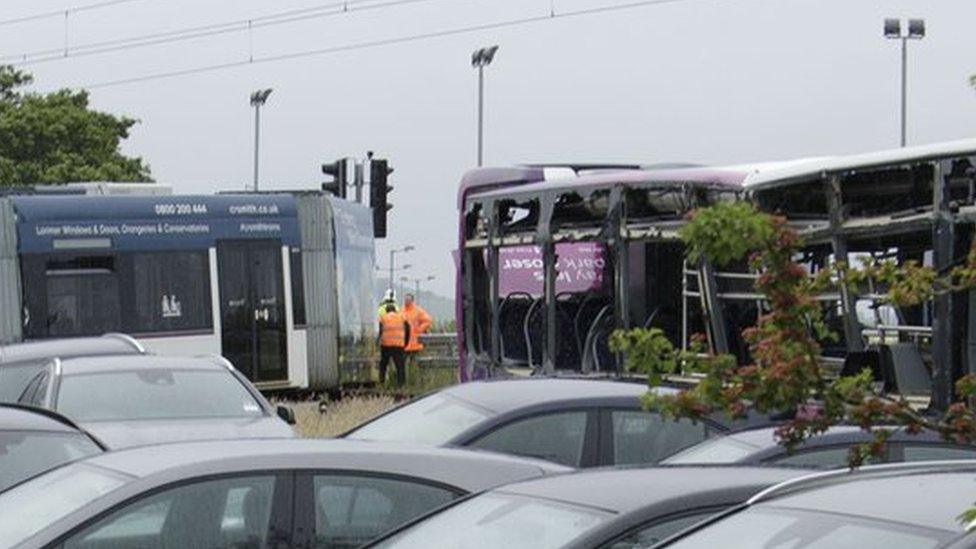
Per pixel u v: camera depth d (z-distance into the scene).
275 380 40.47
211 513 10.69
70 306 38.72
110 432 18.86
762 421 15.13
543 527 8.98
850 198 20.84
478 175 29.83
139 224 39.34
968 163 19.55
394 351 46.16
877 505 7.24
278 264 40.59
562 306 27.19
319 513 10.85
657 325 25.16
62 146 90.06
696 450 13.65
